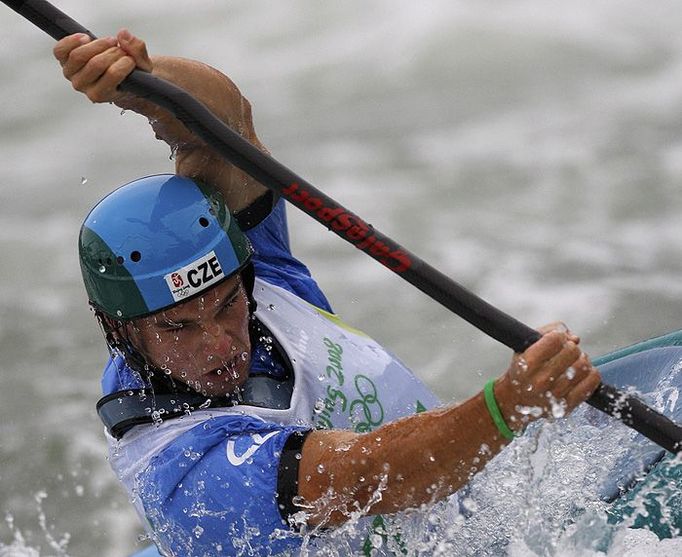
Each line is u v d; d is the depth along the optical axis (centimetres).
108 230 906
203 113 882
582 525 1036
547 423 909
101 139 3678
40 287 2589
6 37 4691
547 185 2986
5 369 2198
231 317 930
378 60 4122
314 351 1016
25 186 3303
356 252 2595
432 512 998
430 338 2136
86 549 1658
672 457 1117
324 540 921
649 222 2689
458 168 3164
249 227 1075
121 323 926
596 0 4356
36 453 1892
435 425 814
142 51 897
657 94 3650
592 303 2259
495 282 2417
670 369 1247
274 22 4550
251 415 940
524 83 3841
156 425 943
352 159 3312
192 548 918
